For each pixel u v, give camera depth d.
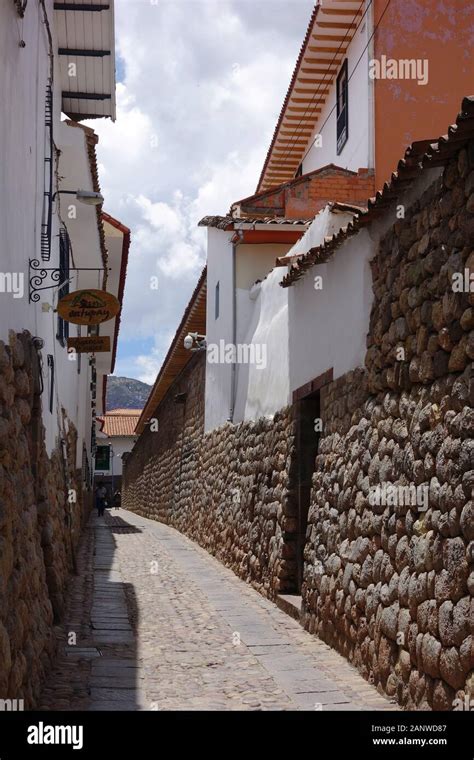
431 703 5.27
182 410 22.73
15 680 5.20
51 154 8.77
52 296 9.90
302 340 9.91
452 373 5.34
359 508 7.21
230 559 13.78
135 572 13.42
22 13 6.25
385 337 6.75
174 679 6.88
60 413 11.62
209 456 17.06
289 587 10.24
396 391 6.50
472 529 4.80
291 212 13.97
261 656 7.66
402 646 5.89
